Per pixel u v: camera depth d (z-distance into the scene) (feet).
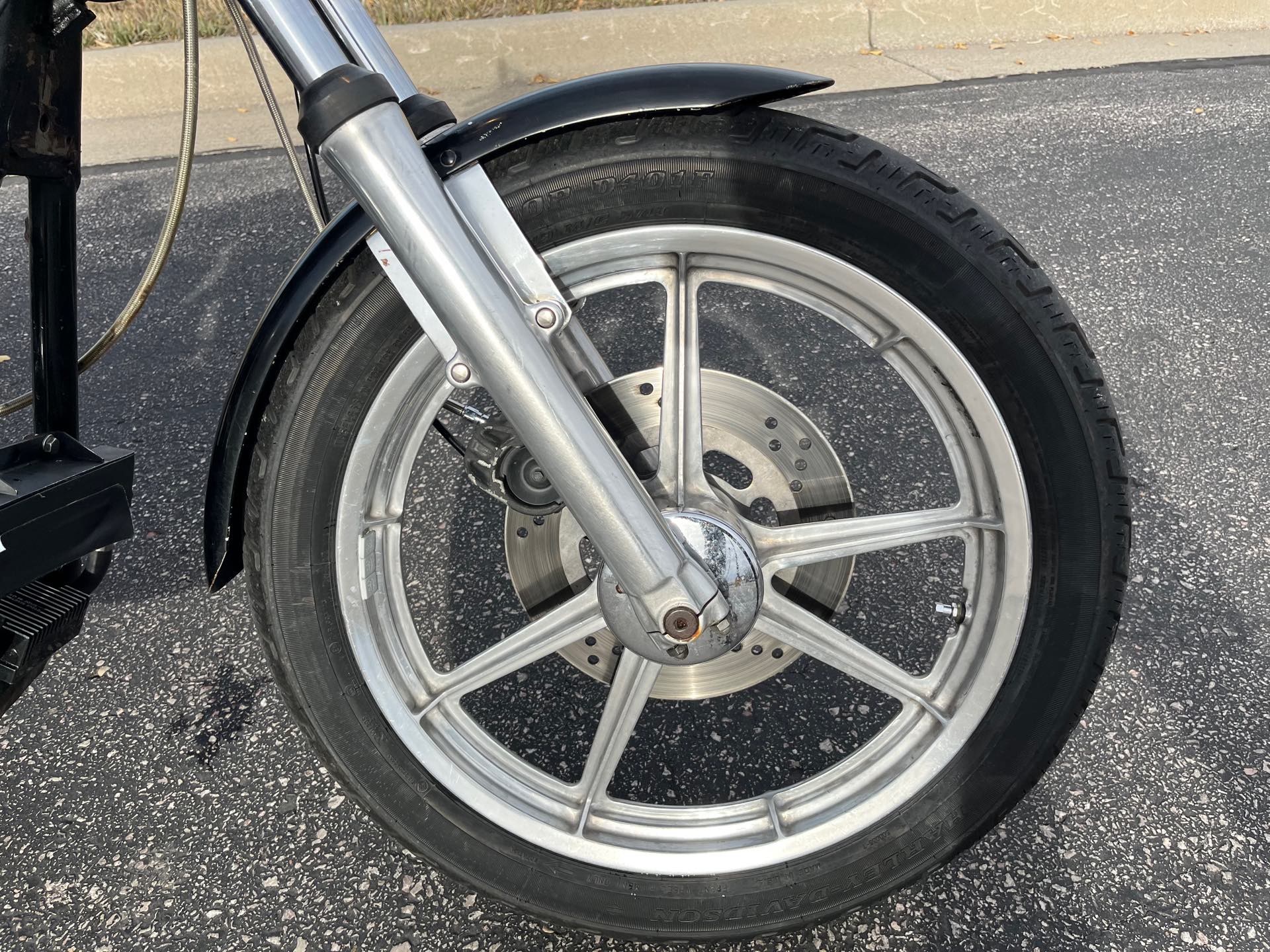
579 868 3.85
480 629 5.95
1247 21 18.33
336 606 3.54
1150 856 4.39
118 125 14.64
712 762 5.03
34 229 3.50
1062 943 4.06
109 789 4.95
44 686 5.61
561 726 5.29
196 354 8.85
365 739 3.69
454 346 2.93
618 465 2.76
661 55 16.92
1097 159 12.11
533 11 17.70
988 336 3.24
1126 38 17.72
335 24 2.89
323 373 3.25
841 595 4.24
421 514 6.89
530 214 3.12
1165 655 5.46
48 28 3.20
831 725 5.22
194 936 4.22
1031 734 3.65
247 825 4.72
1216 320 8.75
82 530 3.51
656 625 2.90
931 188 3.14
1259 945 4.01
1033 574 3.49
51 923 4.29
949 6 17.71
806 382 7.88
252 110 14.94
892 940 4.10
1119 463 3.32
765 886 3.83
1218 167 11.81
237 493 3.38
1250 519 6.45
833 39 17.60
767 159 3.08
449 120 2.89
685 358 3.38
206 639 5.91
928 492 6.76
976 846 4.47
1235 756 4.87
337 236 3.17
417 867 4.49
